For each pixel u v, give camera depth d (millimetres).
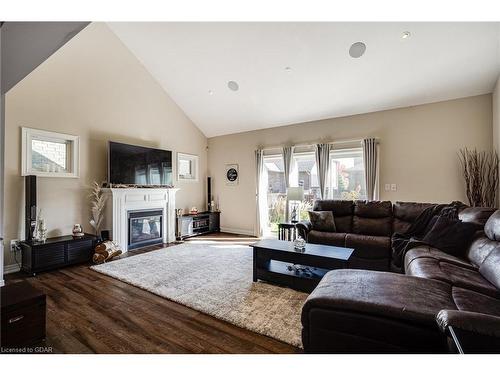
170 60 4660
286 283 2787
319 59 3740
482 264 2080
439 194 4133
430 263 2234
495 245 2096
